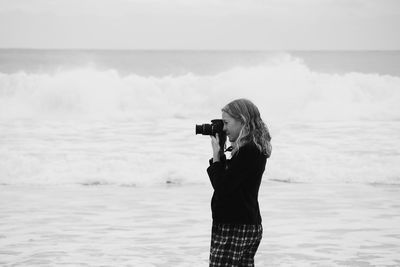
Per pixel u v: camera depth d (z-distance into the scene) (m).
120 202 10.41
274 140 16.39
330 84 25.11
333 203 10.32
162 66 61.19
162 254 7.25
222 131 4.39
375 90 24.95
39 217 9.27
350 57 92.88
